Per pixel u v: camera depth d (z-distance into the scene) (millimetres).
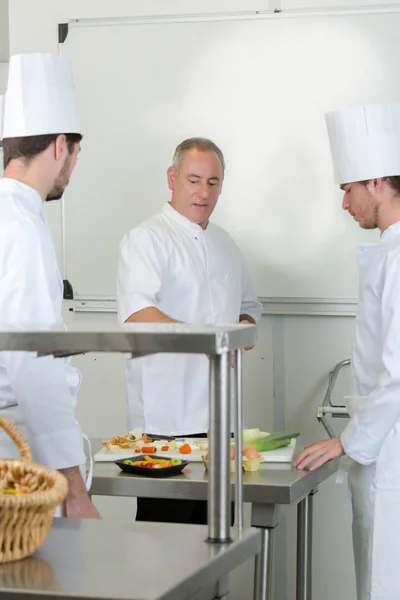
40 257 2121
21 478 1635
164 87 3969
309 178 3879
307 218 3893
